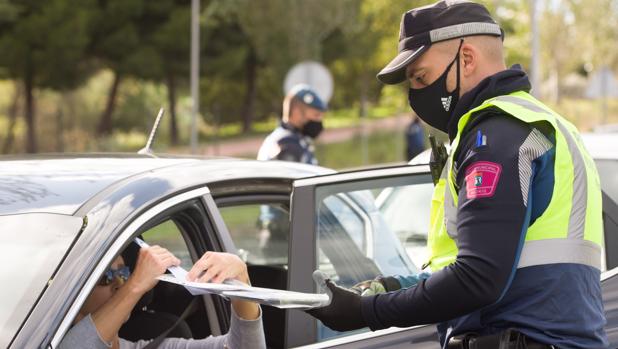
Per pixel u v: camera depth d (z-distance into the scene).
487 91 2.37
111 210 2.45
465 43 2.39
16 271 2.29
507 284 2.20
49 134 36.09
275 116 51.00
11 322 2.19
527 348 2.29
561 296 2.29
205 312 3.10
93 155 3.18
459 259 2.21
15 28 28.72
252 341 2.69
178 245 2.82
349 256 3.15
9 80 33.88
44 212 2.44
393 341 2.91
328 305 2.32
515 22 39.66
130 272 2.66
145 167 2.83
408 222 3.44
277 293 2.17
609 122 51.59
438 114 2.47
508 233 2.19
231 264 2.42
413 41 2.41
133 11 32.06
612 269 3.49
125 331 3.11
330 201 3.14
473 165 2.25
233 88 48.62
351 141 41.34
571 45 52.69
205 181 2.83
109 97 35.62
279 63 35.41
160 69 34.06
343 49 43.06
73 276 2.26
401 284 2.59
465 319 2.41
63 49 29.33
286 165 3.24
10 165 2.86
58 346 2.25
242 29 36.91
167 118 40.62
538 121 2.29
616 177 3.79
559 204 2.29
